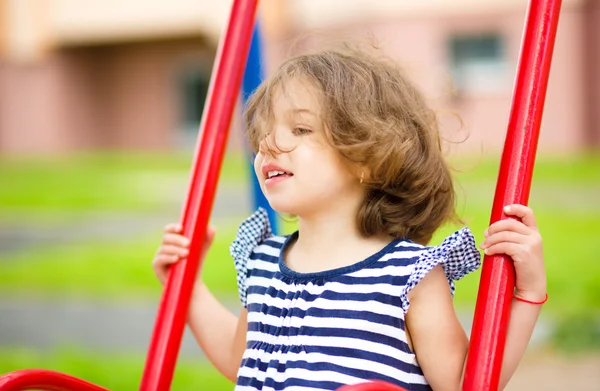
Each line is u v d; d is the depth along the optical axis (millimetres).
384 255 1408
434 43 13109
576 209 7270
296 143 1428
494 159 11414
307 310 1399
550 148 12695
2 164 14492
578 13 12438
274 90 1476
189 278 1515
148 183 11461
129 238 7328
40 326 4387
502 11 12789
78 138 16578
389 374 1345
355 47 1747
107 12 15688
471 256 1382
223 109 1557
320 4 13359
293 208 1432
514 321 1308
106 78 16578
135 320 4500
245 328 1585
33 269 5992
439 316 1374
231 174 12172
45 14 16078
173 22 15328
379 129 1441
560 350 3676
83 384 1328
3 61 16375
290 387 1354
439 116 1978
